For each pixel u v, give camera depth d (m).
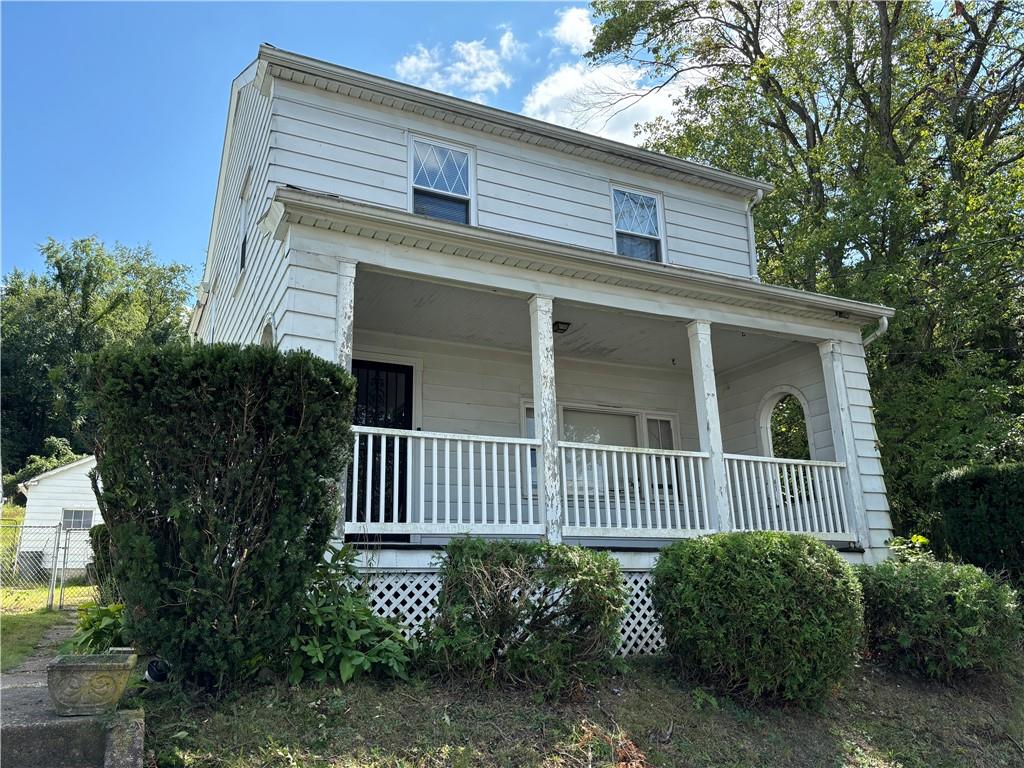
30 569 13.23
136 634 4.07
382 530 5.82
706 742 4.75
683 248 10.70
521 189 9.55
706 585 5.43
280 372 4.35
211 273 13.55
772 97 18.12
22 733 3.26
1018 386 14.07
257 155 9.02
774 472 8.17
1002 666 6.44
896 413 13.76
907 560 7.66
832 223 14.95
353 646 4.66
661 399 10.91
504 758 4.12
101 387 4.21
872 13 17.41
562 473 6.79
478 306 7.98
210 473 4.17
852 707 5.64
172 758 3.54
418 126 9.02
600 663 5.13
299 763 3.71
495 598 4.87
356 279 7.07
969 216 13.80
